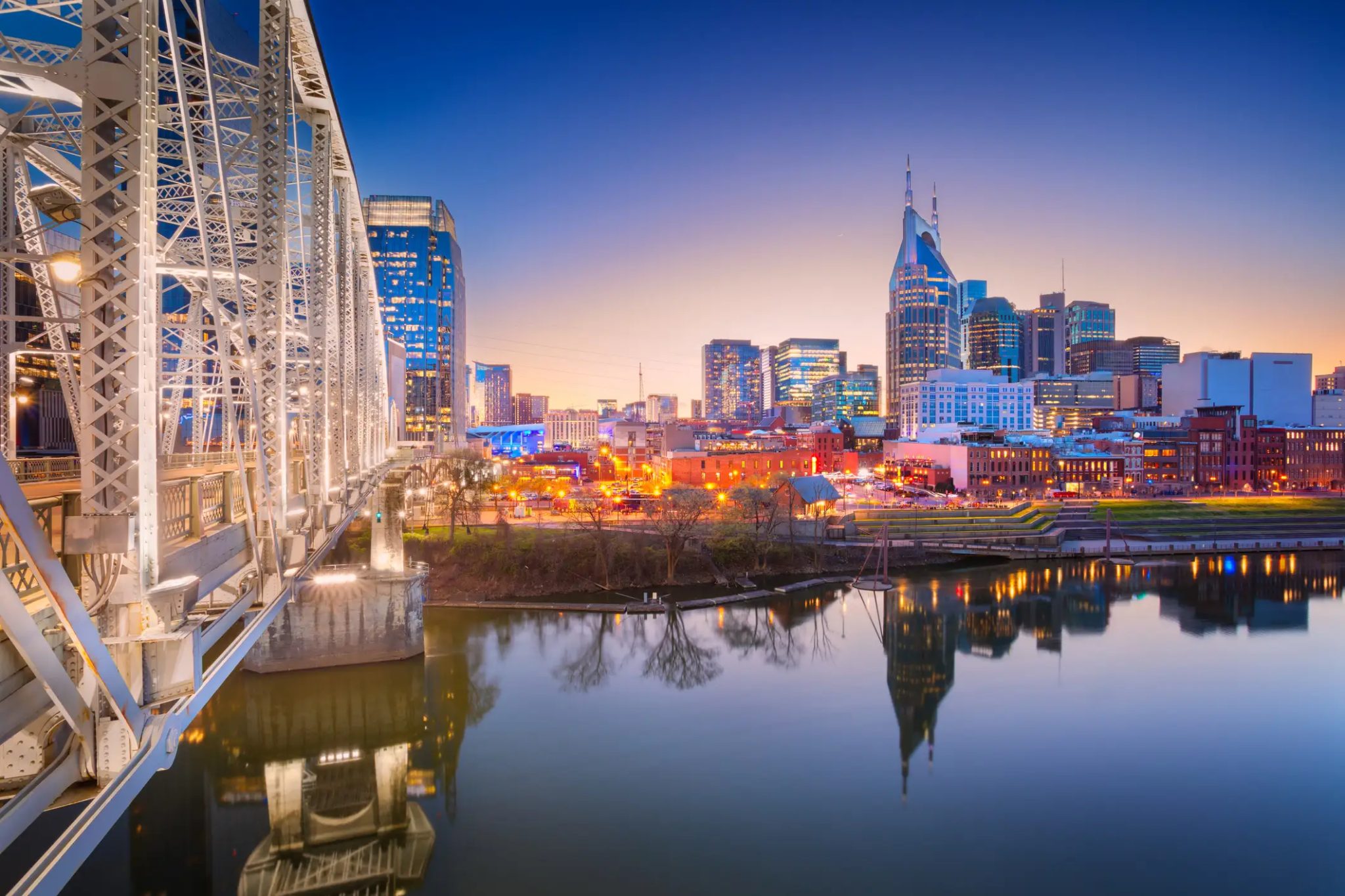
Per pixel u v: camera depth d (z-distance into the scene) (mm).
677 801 39094
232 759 44406
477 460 101500
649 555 88250
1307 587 89750
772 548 95125
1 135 14109
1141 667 61281
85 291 9945
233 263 15102
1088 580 93562
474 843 35594
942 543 107188
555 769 42625
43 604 9555
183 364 29297
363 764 43719
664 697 53125
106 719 10039
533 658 60969
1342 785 41438
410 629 57312
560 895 31609
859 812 38281
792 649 64938
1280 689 56281
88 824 8289
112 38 10750
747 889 32031
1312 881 33219
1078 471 158125
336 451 29016
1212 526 127250
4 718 8109
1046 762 44094
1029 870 33656
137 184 10227
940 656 63469
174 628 11148
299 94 24734
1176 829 37031
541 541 85688
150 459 10562
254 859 35156
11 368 22984
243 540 16984
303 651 55344
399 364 146000
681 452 157125
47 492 13914
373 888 32531
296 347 29328
